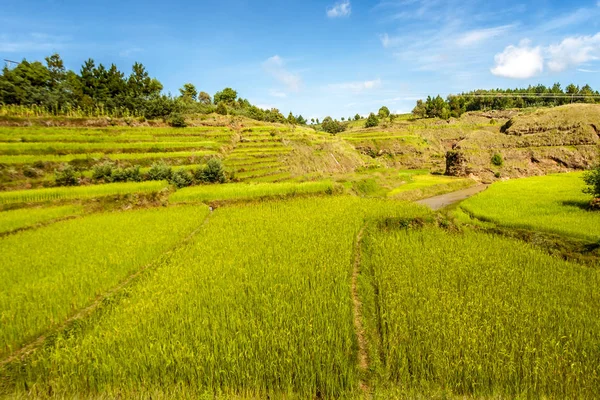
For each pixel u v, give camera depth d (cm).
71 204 2978
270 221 2470
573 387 813
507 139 7850
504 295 1267
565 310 1144
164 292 1316
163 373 877
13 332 1088
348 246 1866
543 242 2011
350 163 7881
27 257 1750
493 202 3244
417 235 2205
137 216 2714
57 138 4647
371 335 1068
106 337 1018
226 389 847
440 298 1238
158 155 4731
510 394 810
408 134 11631
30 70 6250
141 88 8838
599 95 12212
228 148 6028
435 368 870
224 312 1138
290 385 841
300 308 1160
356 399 801
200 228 2391
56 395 847
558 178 5116
